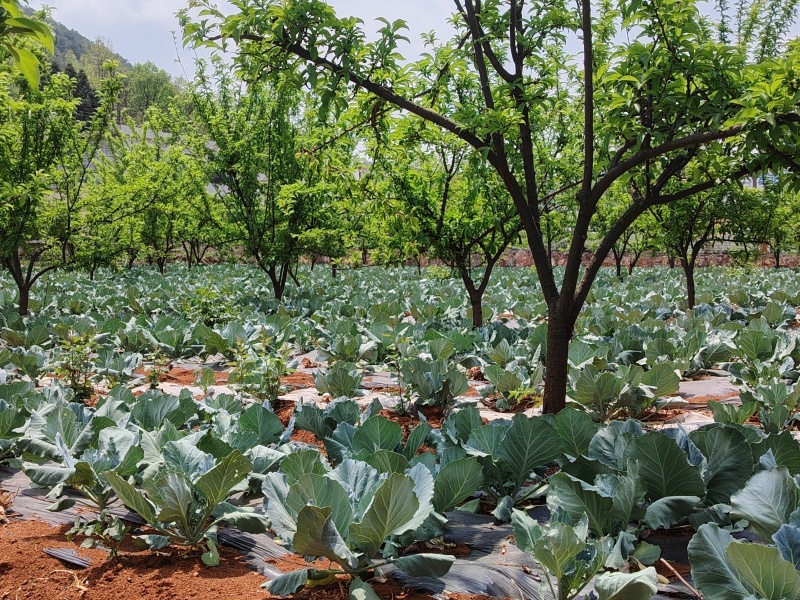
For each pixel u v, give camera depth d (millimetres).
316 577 3121
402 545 3512
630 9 4898
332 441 4645
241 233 16391
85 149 14406
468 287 11617
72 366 7535
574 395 6430
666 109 5488
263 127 15617
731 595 2686
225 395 5812
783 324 12508
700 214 14766
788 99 4281
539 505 4250
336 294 19953
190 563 3416
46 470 3826
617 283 23484
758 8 15734
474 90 9820
